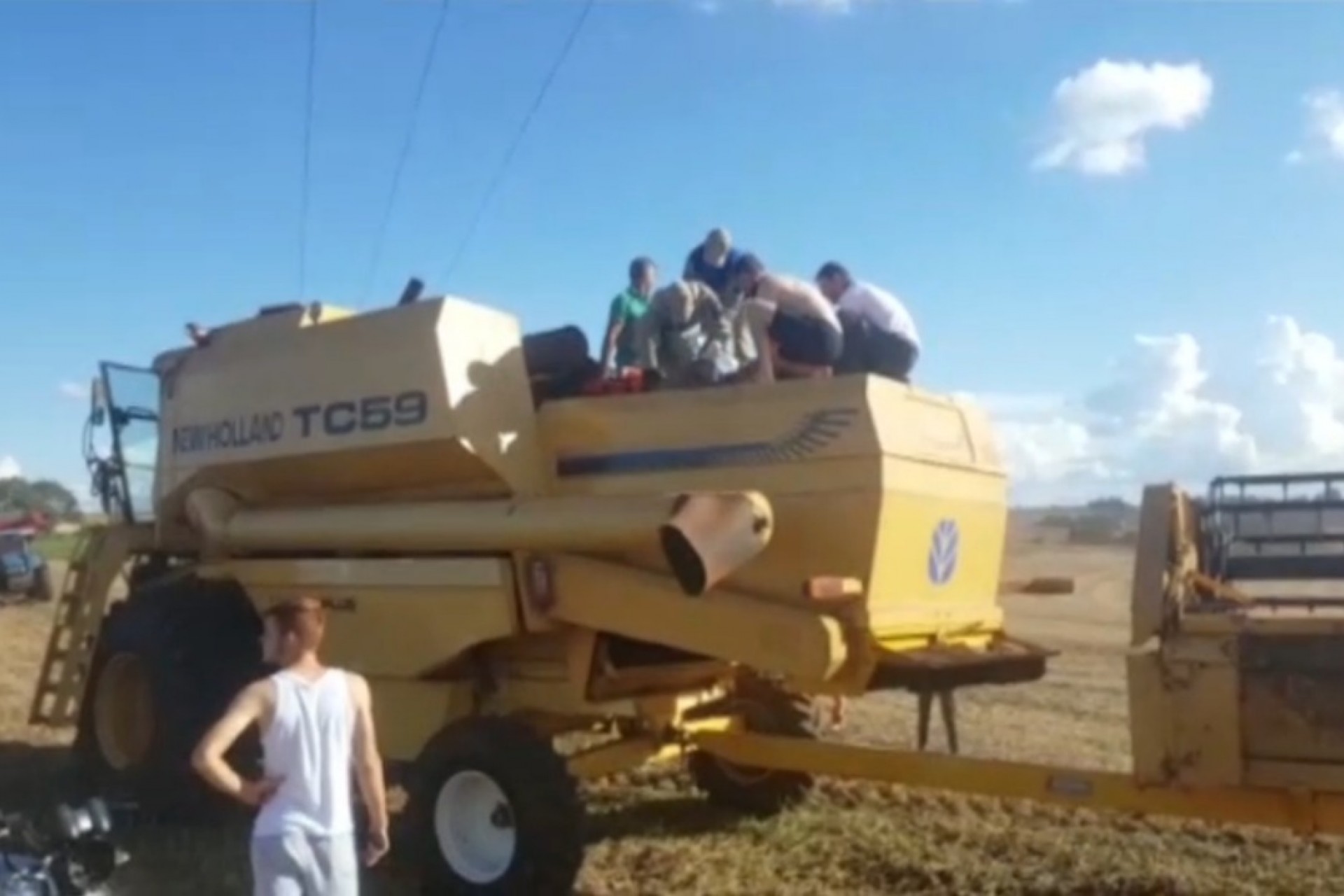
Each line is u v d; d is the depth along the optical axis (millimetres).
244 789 5414
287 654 5566
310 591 9312
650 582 8000
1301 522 6898
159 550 10797
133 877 8266
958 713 14492
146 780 9570
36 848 5582
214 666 9625
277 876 5387
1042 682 17406
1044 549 43438
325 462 9383
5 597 27500
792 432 7863
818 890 8078
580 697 8438
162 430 10703
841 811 9727
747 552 7496
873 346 8867
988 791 7242
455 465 8797
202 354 10430
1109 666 19516
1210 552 6973
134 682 10180
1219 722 6023
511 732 7859
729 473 8055
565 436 8781
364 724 5680
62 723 10727
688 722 9023
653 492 8352
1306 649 5891
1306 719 5883
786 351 8531
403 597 8820
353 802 7316
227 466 10016
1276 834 8984
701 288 8648
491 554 8578
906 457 7828
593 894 8039
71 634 10914
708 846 8984
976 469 8625
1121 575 36375
